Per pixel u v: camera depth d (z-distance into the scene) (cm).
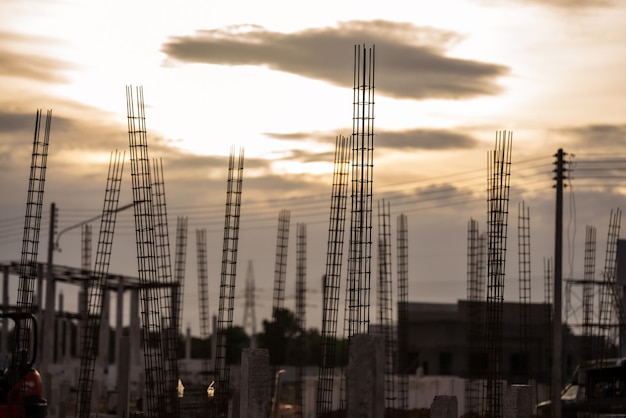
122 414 4131
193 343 12281
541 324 7525
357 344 1797
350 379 1795
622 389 4584
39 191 3384
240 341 12888
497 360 3688
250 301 10306
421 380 5900
